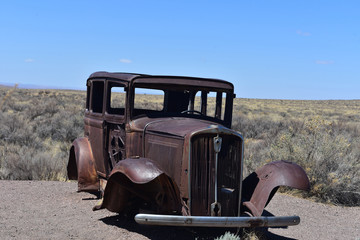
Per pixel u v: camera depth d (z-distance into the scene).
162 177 5.29
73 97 65.81
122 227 6.22
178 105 7.24
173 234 5.98
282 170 5.98
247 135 22.28
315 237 6.61
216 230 6.25
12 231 5.77
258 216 5.50
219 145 5.55
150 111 7.73
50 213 6.85
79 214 6.84
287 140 11.30
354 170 9.92
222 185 5.62
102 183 7.39
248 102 95.62
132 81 6.38
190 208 5.38
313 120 11.92
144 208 6.23
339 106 94.00
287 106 83.62
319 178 9.48
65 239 5.59
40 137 17.66
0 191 8.29
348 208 8.88
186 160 5.40
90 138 7.91
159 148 5.86
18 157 11.15
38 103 39.34
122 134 6.62
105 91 7.28
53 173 10.36
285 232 6.78
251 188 6.17
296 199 9.19
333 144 10.52
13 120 19.30
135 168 5.37
